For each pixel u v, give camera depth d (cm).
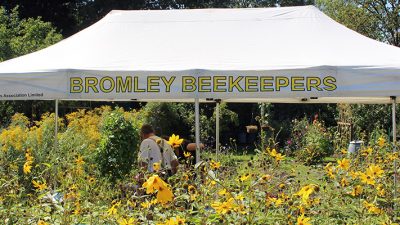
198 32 623
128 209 390
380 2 2511
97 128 1105
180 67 537
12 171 545
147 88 530
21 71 540
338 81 519
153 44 600
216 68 530
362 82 518
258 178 400
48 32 1942
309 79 521
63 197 403
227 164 630
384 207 478
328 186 470
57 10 2644
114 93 532
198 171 413
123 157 832
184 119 1781
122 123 848
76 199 403
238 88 525
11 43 1727
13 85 541
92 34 635
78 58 572
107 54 580
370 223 412
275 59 552
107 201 443
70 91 535
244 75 524
